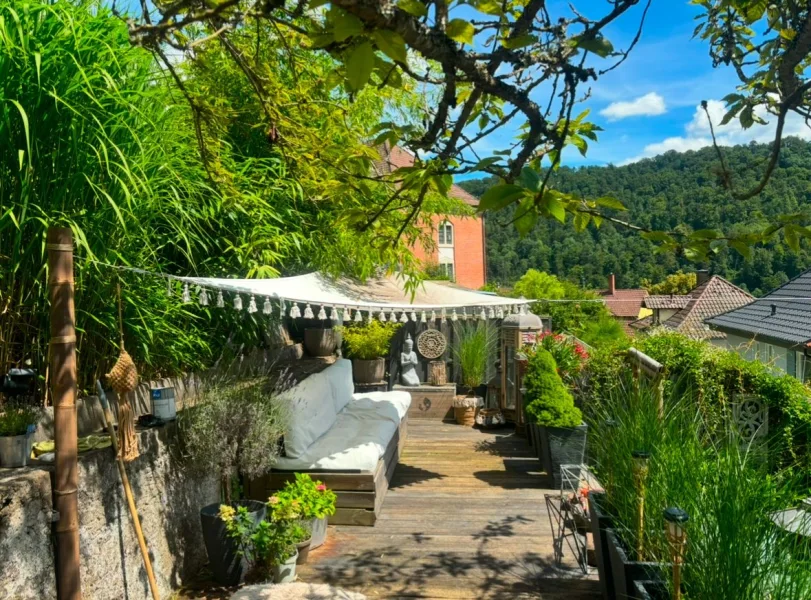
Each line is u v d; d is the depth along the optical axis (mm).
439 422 9227
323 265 5652
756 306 18641
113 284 3314
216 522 3986
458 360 9938
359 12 1074
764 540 2518
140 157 3238
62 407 2801
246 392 4445
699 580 2547
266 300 4055
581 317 14844
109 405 3684
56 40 2760
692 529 2666
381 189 3961
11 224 2904
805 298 14922
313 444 5488
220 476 4508
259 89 2508
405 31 1151
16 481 2686
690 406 3787
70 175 2941
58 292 2783
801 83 1884
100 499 3250
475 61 1311
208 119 2770
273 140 2865
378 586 4102
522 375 8172
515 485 6238
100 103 2928
